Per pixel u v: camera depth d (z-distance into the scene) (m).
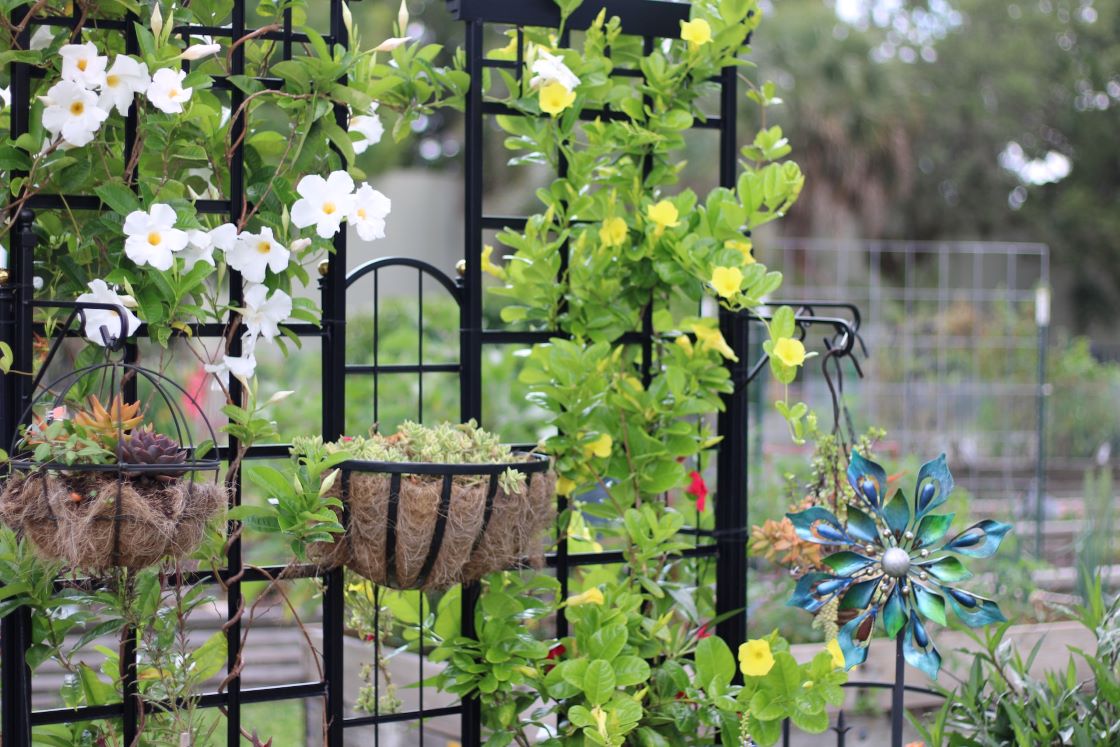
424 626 2.72
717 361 2.74
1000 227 14.84
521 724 2.49
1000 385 7.69
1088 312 14.92
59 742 2.36
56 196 2.16
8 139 2.12
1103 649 2.64
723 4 2.64
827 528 2.37
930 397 7.27
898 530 2.33
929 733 2.62
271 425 2.21
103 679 3.73
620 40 2.77
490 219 2.59
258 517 2.14
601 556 2.69
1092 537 4.04
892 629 2.29
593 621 2.47
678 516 2.54
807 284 11.45
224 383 2.26
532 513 2.28
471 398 2.54
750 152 2.84
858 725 3.63
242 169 2.26
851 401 6.81
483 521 2.20
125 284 2.12
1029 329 8.20
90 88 2.09
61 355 2.91
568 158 2.61
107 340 2.03
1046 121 15.13
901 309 10.56
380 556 2.19
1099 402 7.71
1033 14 15.00
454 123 15.07
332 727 2.35
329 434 2.36
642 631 2.65
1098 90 15.17
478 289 2.55
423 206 13.62
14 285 2.12
